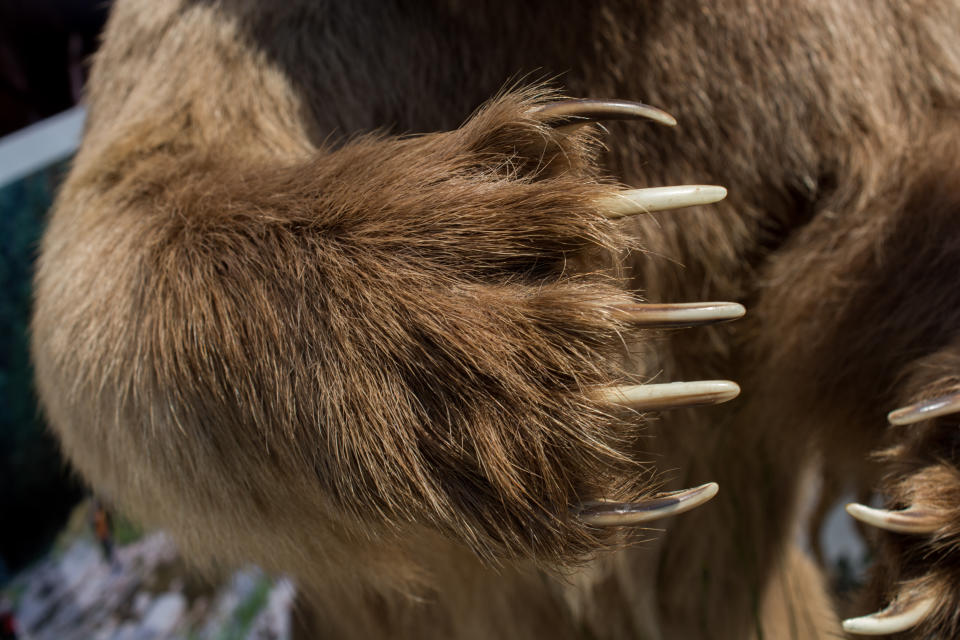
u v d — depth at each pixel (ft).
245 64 4.76
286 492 4.34
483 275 4.22
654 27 4.71
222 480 4.37
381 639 5.41
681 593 5.42
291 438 4.27
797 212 4.90
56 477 9.82
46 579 9.25
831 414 4.81
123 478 4.58
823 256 4.80
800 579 5.95
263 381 4.27
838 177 4.82
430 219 4.23
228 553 4.57
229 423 4.32
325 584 4.63
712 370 4.98
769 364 4.88
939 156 4.73
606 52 4.73
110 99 4.91
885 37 4.82
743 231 4.85
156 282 4.39
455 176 4.26
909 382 4.57
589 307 4.16
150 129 4.67
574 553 4.22
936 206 4.68
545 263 4.21
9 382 9.59
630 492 4.23
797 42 4.74
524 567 4.36
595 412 4.17
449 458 4.20
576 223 4.17
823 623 5.89
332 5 4.81
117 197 4.56
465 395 4.18
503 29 4.74
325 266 4.26
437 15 4.78
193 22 4.83
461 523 4.22
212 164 4.53
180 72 4.78
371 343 4.21
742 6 4.71
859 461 4.83
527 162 4.26
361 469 4.23
